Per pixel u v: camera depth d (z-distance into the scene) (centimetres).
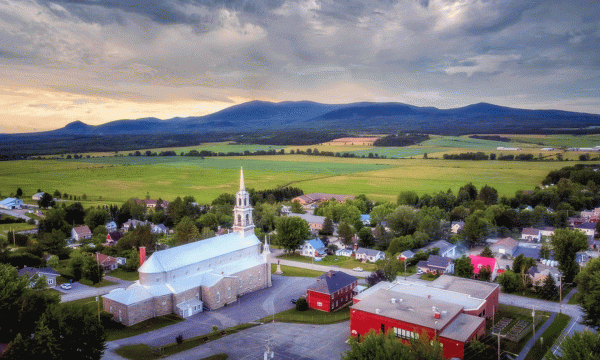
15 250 13738
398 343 5578
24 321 7031
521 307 9850
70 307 6619
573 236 11800
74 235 17375
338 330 8675
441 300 8950
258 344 7962
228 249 11069
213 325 8875
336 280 10312
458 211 19700
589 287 8162
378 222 18825
